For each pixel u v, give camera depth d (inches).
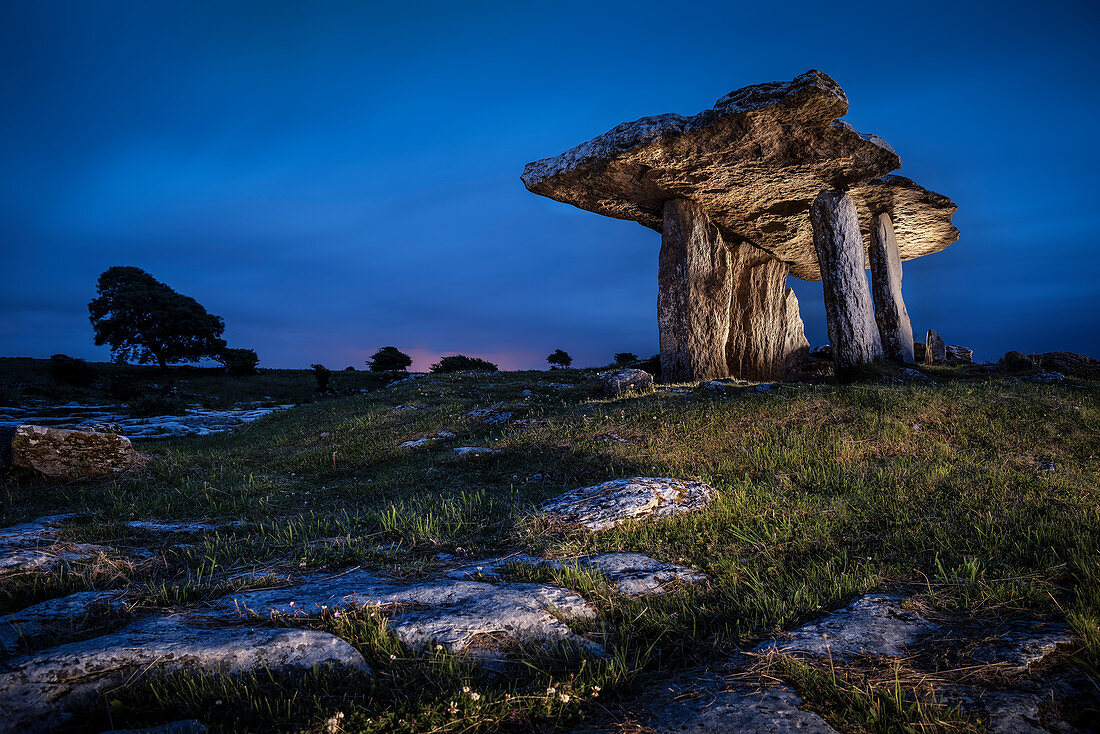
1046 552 167.0
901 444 326.3
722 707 93.4
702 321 659.4
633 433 363.9
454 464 351.9
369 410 594.2
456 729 90.4
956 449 322.3
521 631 123.6
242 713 95.0
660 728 89.2
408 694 101.2
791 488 259.8
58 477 355.9
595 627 128.8
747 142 541.6
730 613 135.9
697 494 245.4
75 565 175.8
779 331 847.7
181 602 146.8
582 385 619.5
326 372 1384.1
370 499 295.0
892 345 693.3
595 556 180.5
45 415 867.4
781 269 864.3
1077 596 130.9
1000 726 86.4
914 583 151.4
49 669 100.7
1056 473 271.1
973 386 465.4
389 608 135.7
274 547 203.5
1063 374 645.3
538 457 343.9
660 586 153.8
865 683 99.3
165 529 235.1
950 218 729.6
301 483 346.0
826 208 621.6
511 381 777.6
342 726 91.6
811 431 346.3
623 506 226.5
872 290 713.0
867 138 545.6
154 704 97.0
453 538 211.2
